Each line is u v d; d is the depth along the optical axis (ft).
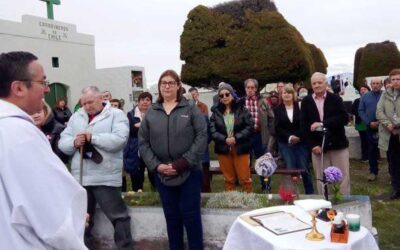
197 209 13.34
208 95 56.08
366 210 13.84
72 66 46.50
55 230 5.39
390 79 19.31
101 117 14.35
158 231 15.03
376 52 56.34
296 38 42.42
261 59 41.88
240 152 17.83
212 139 18.43
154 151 13.47
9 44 38.65
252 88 24.27
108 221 15.52
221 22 42.88
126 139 14.24
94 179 13.97
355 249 8.61
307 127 17.22
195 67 43.50
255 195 15.34
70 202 5.65
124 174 21.53
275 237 8.83
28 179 5.38
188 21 43.93
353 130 32.94
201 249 13.50
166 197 13.39
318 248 8.25
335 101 16.74
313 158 17.25
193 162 12.98
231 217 14.06
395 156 19.80
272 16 42.14
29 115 6.25
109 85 53.93
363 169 27.58
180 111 13.29
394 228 15.98
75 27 47.37
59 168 5.68
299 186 22.41
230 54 42.34
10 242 5.39
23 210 5.33
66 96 45.91
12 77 5.92
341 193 15.35
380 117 19.70
